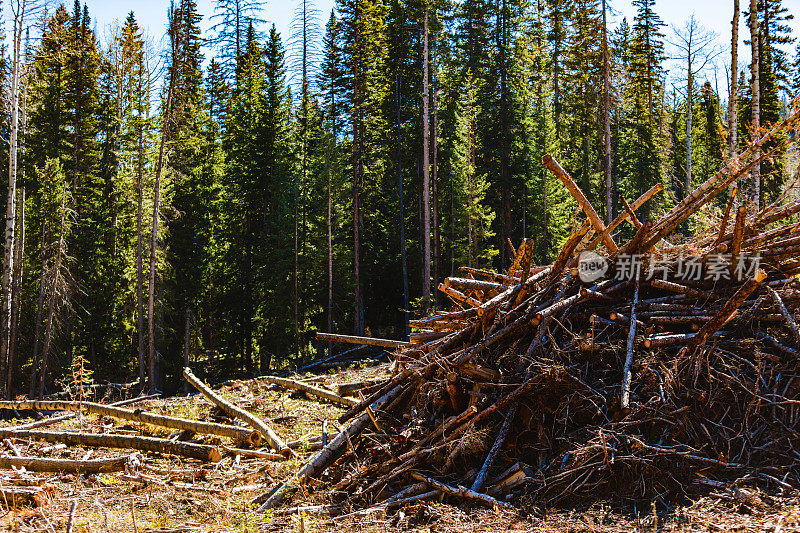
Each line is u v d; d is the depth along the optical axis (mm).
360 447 7328
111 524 5656
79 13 41438
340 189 33500
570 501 5520
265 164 36656
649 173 38469
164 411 11578
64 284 27922
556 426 6219
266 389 13602
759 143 7168
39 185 31484
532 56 46844
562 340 6859
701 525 4672
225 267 37219
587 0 39750
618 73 34375
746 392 5836
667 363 6152
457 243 31453
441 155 35312
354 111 32750
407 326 31750
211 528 5598
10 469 7629
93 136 34688
